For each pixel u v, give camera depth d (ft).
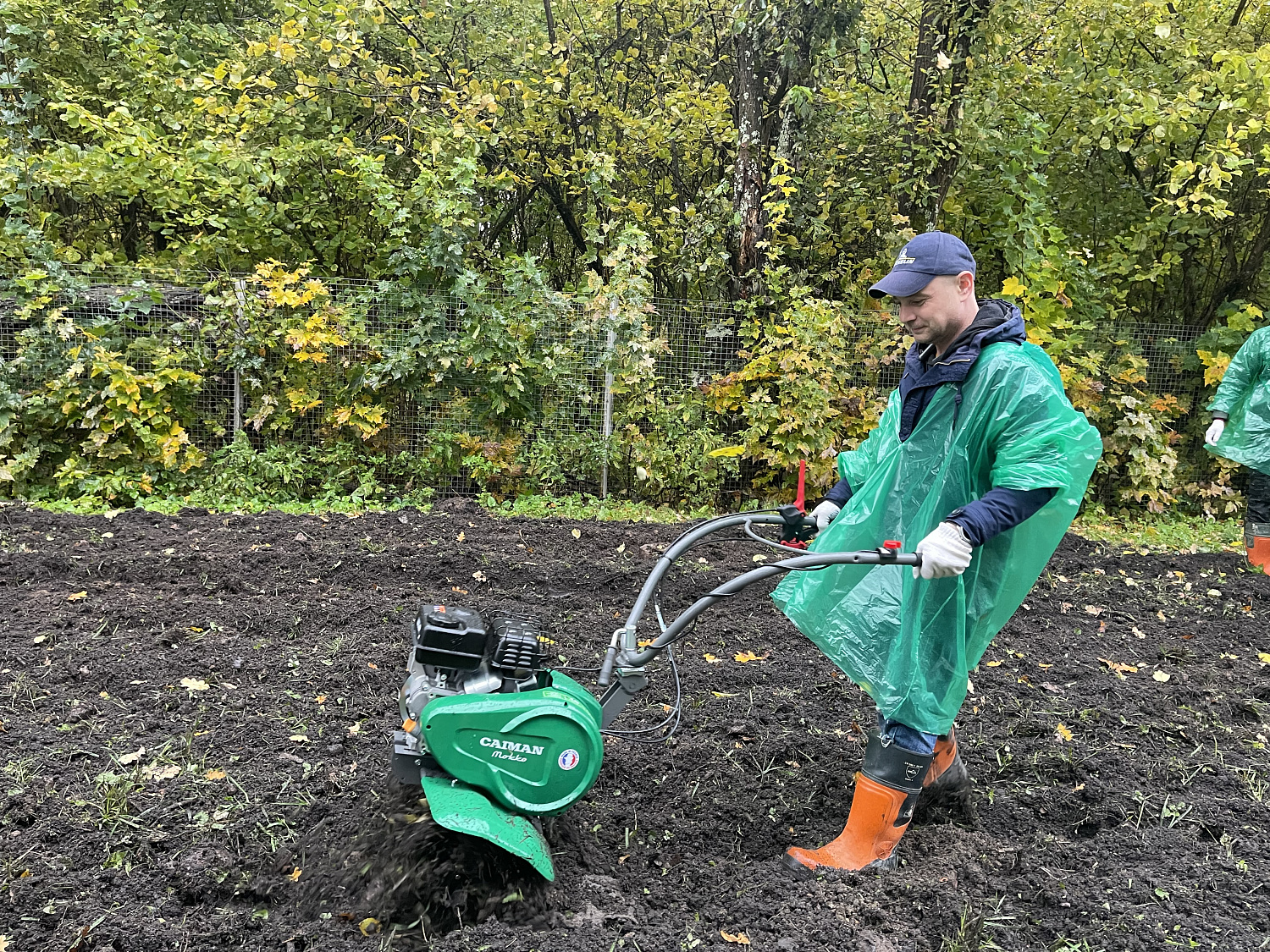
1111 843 11.73
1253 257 35.06
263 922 9.44
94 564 19.56
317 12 30.81
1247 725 15.64
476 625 9.84
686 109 32.45
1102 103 32.71
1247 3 35.99
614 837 11.46
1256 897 10.64
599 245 34.96
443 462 29.14
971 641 10.41
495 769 9.30
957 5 30.32
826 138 32.89
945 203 32.35
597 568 21.34
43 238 28.22
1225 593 22.59
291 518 24.07
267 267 28.07
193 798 11.44
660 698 15.33
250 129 31.12
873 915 9.93
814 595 10.89
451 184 29.22
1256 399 23.89
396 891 9.46
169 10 39.29
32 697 13.84
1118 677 17.28
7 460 26.68
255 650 16.11
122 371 26.68
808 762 13.53
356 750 13.00
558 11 38.37
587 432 29.84
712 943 9.43
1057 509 10.09
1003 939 9.80
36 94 36.37
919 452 10.25
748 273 31.32
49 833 10.46
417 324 28.35
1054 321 30.58
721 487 30.04
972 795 12.70
